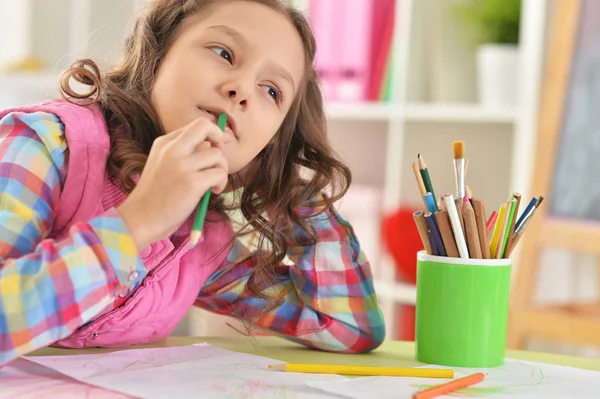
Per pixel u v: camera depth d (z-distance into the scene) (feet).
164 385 2.45
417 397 2.41
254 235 3.69
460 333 3.05
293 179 3.75
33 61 9.09
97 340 3.21
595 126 6.58
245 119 3.11
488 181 7.97
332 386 2.49
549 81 6.85
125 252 2.51
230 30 3.11
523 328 6.69
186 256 3.47
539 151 6.87
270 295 3.60
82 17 9.02
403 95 7.86
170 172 2.57
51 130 2.91
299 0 8.14
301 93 3.67
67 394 2.34
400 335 7.89
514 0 7.55
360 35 8.01
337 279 3.51
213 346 3.22
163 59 3.24
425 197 3.16
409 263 7.70
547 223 6.78
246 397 2.35
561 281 7.49
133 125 3.19
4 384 2.44
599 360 3.37
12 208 2.71
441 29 7.79
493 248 3.15
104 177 3.01
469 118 7.45
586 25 6.75
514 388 2.66
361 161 9.00
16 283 2.41
